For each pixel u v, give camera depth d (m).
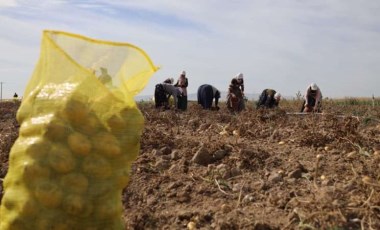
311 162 5.48
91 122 2.93
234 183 4.98
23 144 2.94
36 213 2.86
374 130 6.96
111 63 3.13
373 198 4.04
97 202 2.93
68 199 2.85
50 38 3.03
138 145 3.13
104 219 2.97
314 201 4.04
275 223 3.94
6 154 6.17
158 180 5.00
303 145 6.32
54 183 2.86
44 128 2.90
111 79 3.11
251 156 5.60
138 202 4.63
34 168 2.85
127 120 3.02
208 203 4.52
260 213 4.18
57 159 2.85
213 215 4.18
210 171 5.23
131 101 3.08
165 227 4.04
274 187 4.76
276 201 4.36
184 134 7.78
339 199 4.17
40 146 2.88
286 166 5.32
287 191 4.62
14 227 2.90
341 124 6.53
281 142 6.59
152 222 4.13
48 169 2.86
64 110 2.90
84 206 2.88
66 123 2.90
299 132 6.99
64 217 2.87
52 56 3.02
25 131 2.96
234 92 15.45
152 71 3.19
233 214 4.14
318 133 6.39
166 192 4.78
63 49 3.09
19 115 3.05
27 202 2.87
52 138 2.89
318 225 3.77
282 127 8.21
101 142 2.93
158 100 15.10
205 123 8.88
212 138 7.03
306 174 5.01
